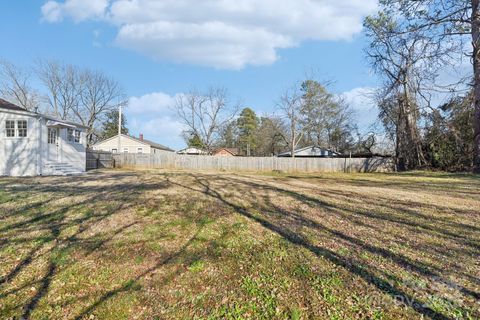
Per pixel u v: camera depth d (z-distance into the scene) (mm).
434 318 2467
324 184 13336
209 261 3668
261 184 12453
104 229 4902
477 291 2928
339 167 26703
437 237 4758
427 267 3523
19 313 2553
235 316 2527
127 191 8953
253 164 27203
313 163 26812
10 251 3877
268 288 3006
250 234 4785
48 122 14742
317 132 39656
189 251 3994
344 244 4359
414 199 8641
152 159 26719
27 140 14086
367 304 2688
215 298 2820
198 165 27000
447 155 22156
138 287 3004
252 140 49750
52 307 2650
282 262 3662
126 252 3920
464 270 3441
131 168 25766
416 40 14109
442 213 6625
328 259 3760
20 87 32281
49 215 5715
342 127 38250
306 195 9164
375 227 5352
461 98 19797
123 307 2662
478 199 8719
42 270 3367
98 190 9055
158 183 11555
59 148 16000
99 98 37844
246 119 50031
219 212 6328
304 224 5492
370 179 16797
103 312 2586
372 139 30078
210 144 37281
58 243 4207
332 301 2748
